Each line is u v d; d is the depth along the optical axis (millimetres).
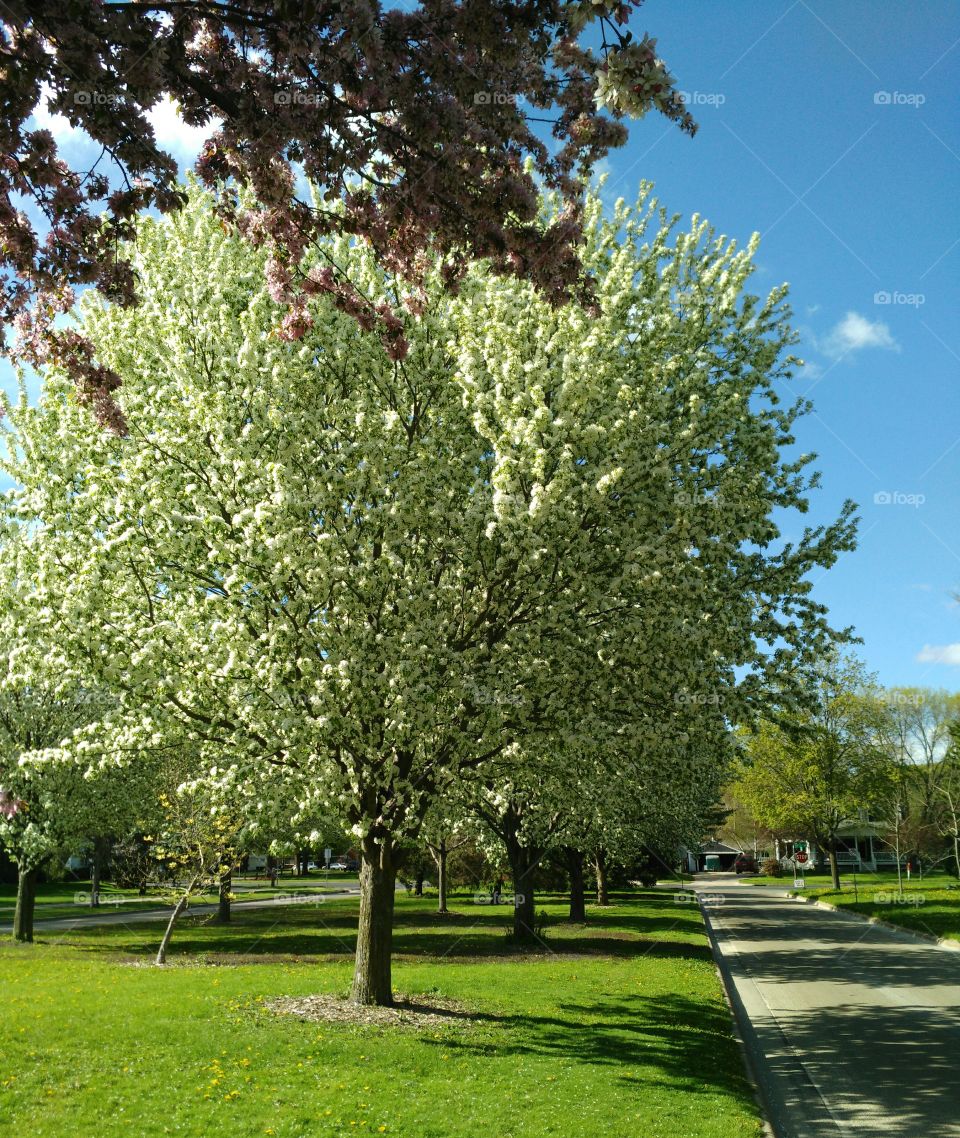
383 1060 11281
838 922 38719
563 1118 9086
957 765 59781
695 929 31875
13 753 26172
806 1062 13180
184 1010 14188
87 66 6344
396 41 6840
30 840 26281
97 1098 9602
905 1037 14938
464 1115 9156
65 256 7414
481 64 7027
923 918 35562
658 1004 16000
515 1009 15070
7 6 5906
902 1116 10305
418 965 21203
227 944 26922
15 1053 11320
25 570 14922
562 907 45062
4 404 17531
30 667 14398
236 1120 8914
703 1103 9812
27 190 7207
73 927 34344
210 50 7371
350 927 32906
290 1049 11703
